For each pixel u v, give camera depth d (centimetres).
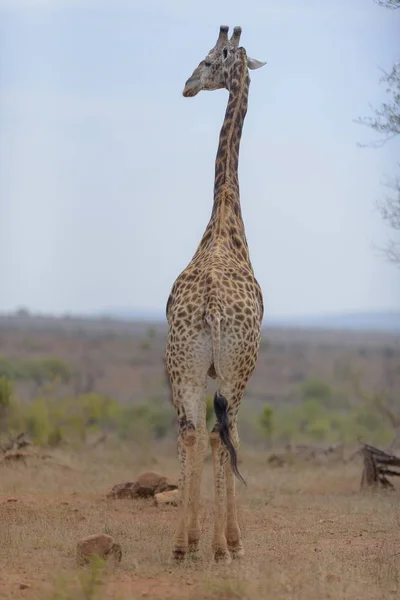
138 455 5294
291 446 5503
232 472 2336
